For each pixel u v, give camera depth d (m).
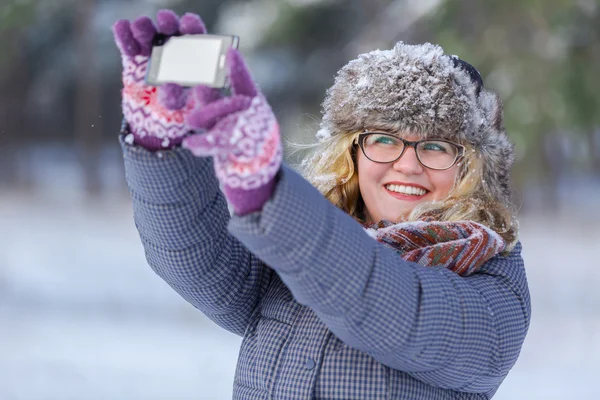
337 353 2.68
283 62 33.66
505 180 3.02
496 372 2.69
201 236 2.63
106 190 34.50
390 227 2.84
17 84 36.66
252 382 2.82
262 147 2.17
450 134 2.89
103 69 36.16
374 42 22.88
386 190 2.98
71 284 15.87
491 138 2.97
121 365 9.66
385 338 2.39
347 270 2.31
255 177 2.19
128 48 2.29
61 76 37.19
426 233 2.79
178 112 2.32
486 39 18.64
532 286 15.41
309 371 2.69
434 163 2.91
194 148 2.13
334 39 32.62
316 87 32.97
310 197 2.29
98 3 36.19
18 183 35.25
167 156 2.37
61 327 11.86
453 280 2.60
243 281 2.86
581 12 17.62
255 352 2.85
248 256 2.89
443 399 2.73
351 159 3.03
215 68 2.18
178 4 34.69
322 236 2.28
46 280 16.20
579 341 10.92
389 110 2.88
